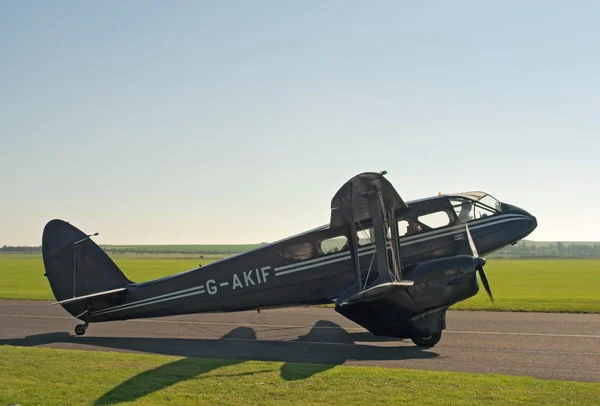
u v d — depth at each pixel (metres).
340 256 15.11
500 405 7.45
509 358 11.22
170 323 17.61
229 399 7.88
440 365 10.55
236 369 9.77
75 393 8.19
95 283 15.85
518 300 22.48
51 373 9.46
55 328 16.59
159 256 160.75
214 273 15.62
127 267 74.19
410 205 15.34
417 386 8.45
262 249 15.58
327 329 16.17
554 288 32.88
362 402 7.66
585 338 13.56
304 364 10.31
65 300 15.34
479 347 12.55
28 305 22.92
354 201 12.98
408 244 14.96
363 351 12.48
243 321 18.03
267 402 7.71
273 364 10.24
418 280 12.64
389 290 12.20
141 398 7.93
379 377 9.05
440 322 12.91
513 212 16.23
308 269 15.19
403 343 13.66
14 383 8.77
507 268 71.81
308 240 15.33
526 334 14.23
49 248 15.84
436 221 15.32
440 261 12.91
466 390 8.20
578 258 144.88
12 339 14.55
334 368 9.89
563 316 17.72
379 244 12.63
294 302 15.37
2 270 66.06
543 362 10.77
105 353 11.47
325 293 15.09
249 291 15.41
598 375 9.62
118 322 17.86
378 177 11.68
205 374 9.38
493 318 17.38
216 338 14.64
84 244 15.96
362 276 14.94
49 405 7.59
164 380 8.97
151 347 13.22
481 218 15.83
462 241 15.21
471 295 12.73
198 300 15.59
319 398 7.88
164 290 15.74
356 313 13.29
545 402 7.57
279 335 15.13
